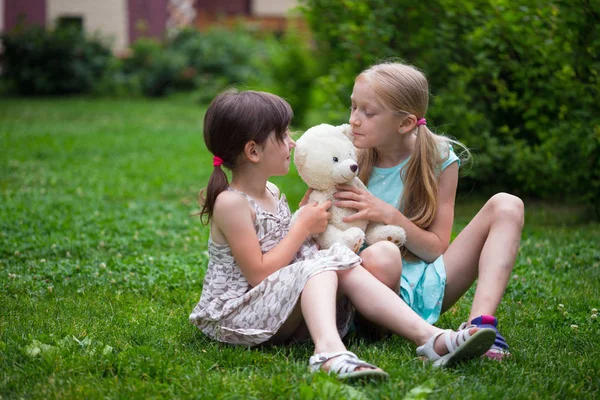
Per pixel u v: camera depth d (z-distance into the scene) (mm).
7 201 6480
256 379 2580
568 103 5934
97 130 12469
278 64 13203
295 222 3045
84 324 3354
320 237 3137
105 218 5938
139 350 2889
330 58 11945
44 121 13695
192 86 19828
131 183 7918
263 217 3039
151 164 9219
